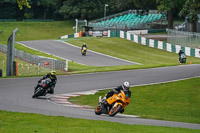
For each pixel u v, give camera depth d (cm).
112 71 10188
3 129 2773
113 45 18462
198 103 5931
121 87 4053
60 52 15912
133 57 15762
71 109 4706
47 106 4809
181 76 8556
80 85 7581
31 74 10312
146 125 3422
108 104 4103
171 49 17612
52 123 3212
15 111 4144
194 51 16362
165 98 6259
